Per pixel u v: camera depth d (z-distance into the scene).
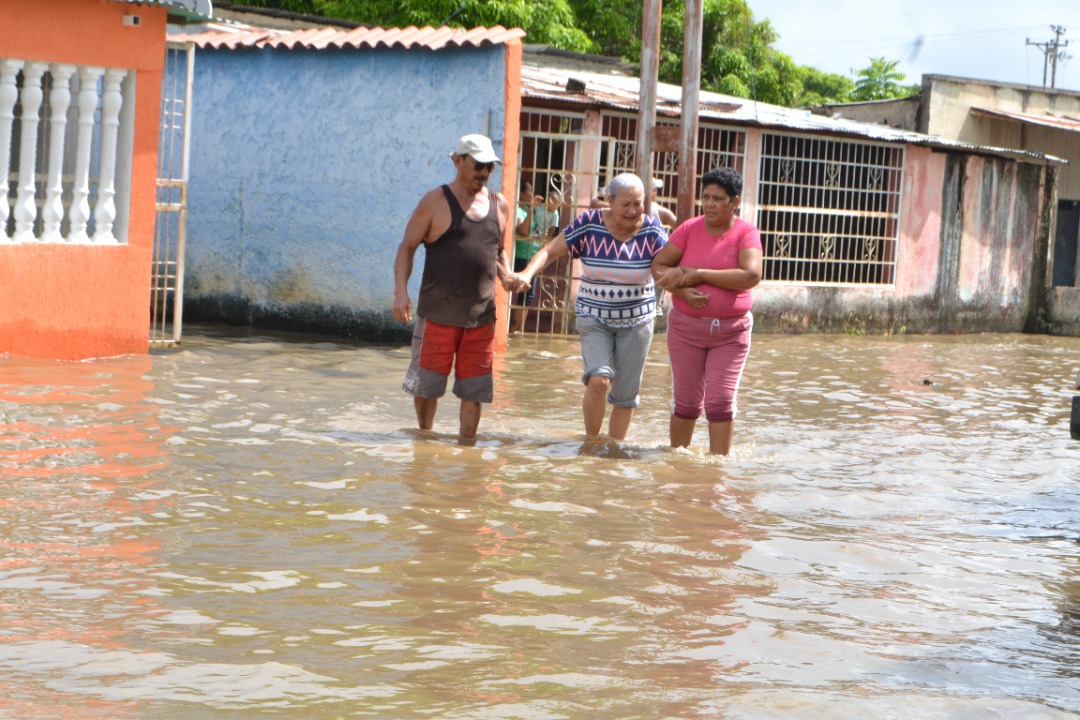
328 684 3.50
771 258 18.23
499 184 12.91
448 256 7.35
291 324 14.16
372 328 13.55
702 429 8.60
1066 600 4.77
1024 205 21.23
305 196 14.02
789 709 3.46
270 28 18.73
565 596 4.47
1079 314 21.14
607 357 7.67
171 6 10.40
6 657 3.58
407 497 5.86
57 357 9.92
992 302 21.00
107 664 3.57
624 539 5.32
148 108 10.55
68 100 9.98
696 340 7.30
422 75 13.19
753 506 6.13
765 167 17.92
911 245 19.77
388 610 4.20
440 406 8.89
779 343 16.53
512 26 24.92
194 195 14.91
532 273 7.64
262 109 14.35
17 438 6.58
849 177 18.91
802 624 4.30
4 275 9.45
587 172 15.17
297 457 6.64
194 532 5.05
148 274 10.70
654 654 3.91
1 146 9.55
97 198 10.62
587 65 23.48
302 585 4.43
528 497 6.00
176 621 3.97
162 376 9.34
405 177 13.29
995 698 3.63
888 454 7.95
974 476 7.33
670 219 9.02
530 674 3.66
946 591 4.82
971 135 26.05
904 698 3.59
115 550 4.72
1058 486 7.13
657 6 14.41
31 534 4.86
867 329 19.41
